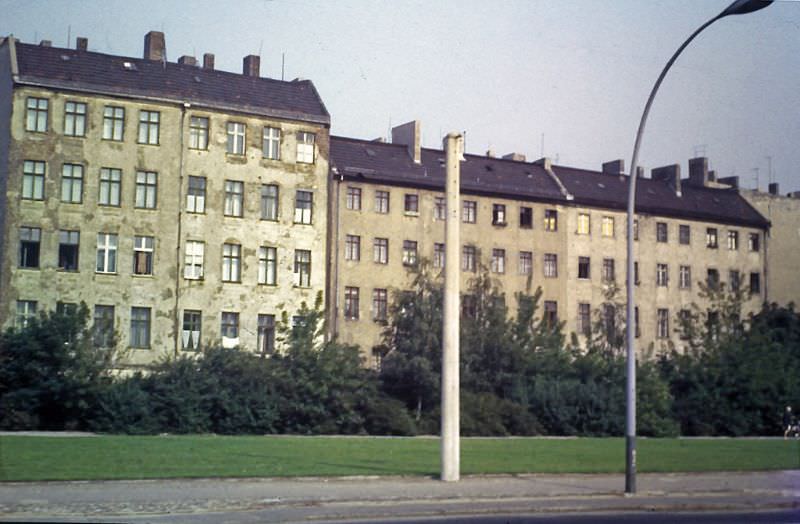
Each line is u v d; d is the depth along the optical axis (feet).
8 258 178.19
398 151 234.17
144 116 191.42
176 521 53.78
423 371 171.32
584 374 190.70
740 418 191.83
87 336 148.15
